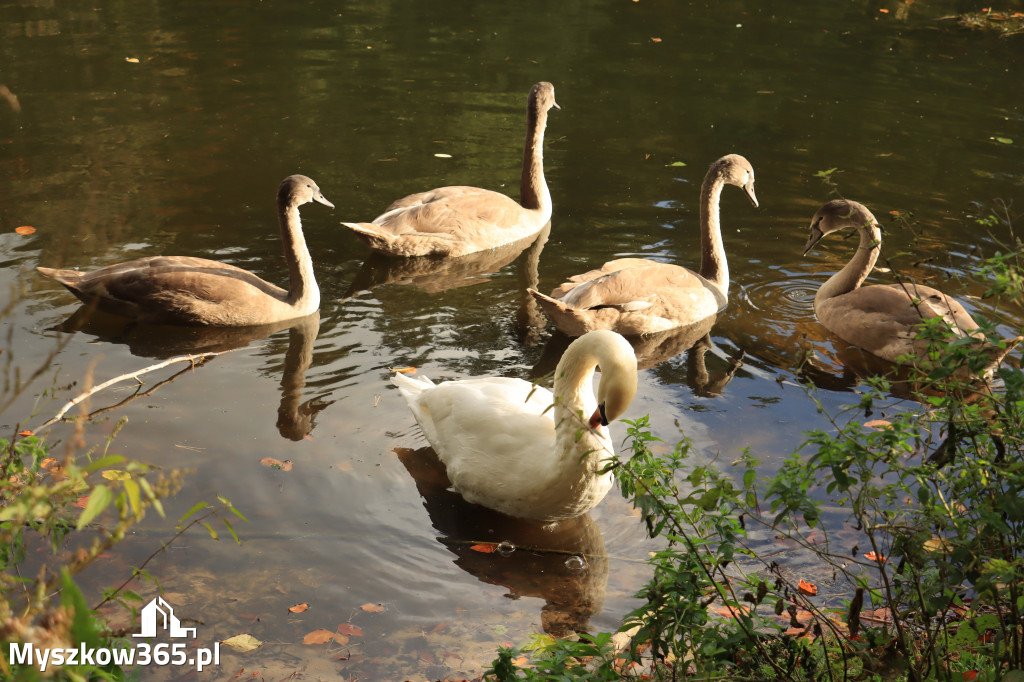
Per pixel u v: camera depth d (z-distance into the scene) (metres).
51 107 13.11
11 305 2.63
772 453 6.30
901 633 3.32
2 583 2.37
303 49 16.41
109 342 7.69
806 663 3.53
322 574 5.11
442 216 9.96
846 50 17.55
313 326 8.20
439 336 8.07
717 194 8.94
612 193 11.51
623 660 4.28
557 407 5.40
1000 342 3.17
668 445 6.39
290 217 8.16
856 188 11.54
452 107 14.21
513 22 18.78
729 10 20.19
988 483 3.18
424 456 6.33
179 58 15.57
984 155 12.67
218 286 7.99
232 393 6.96
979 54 17.39
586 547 5.46
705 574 3.52
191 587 4.94
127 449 6.12
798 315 8.67
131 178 11.00
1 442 3.69
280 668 4.39
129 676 2.47
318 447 6.32
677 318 8.37
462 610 4.88
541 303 7.86
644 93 15.12
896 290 8.02
